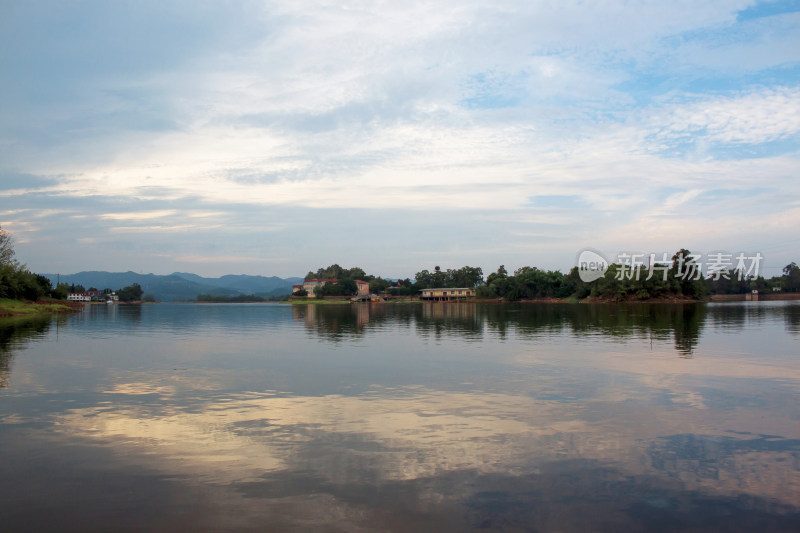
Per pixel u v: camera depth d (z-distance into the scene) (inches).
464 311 3558.1
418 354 1032.2
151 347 1202.6
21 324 2085.4
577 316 2546.8
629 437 459.2
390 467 387.2
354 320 2450.8
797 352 1029.2
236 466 390.0
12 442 450.0
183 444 442.6
